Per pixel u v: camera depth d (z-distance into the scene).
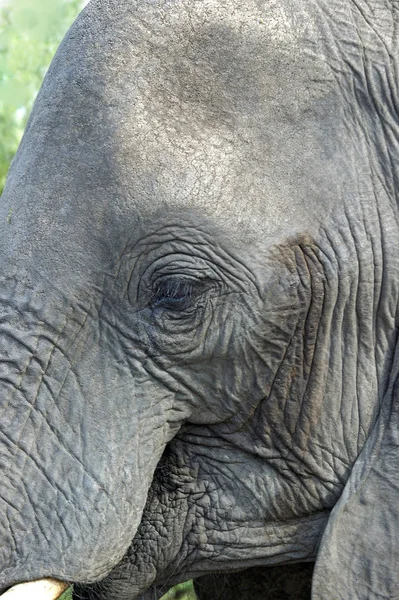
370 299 7.62
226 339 7.54
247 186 7.39
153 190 7.30
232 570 8.23
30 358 7.41
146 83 7.38
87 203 7.36
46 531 7.40
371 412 7.72
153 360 7.55
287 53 7.51
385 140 7.62
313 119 7.53
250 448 7.92
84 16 7.63
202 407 7.77
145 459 7.60
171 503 8.10
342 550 7.59
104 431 7.49
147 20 7.47
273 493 7.95
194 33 7.44
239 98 7.44
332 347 7.67
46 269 7.41
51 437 7.44
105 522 7.46
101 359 7.49
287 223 7.45
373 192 7.59
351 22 7.64
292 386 7.72
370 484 7.59
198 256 7.38
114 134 7.32
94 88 7.40
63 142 7.42
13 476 7.39
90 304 7.44
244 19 7.50
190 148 7.34
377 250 7.58
